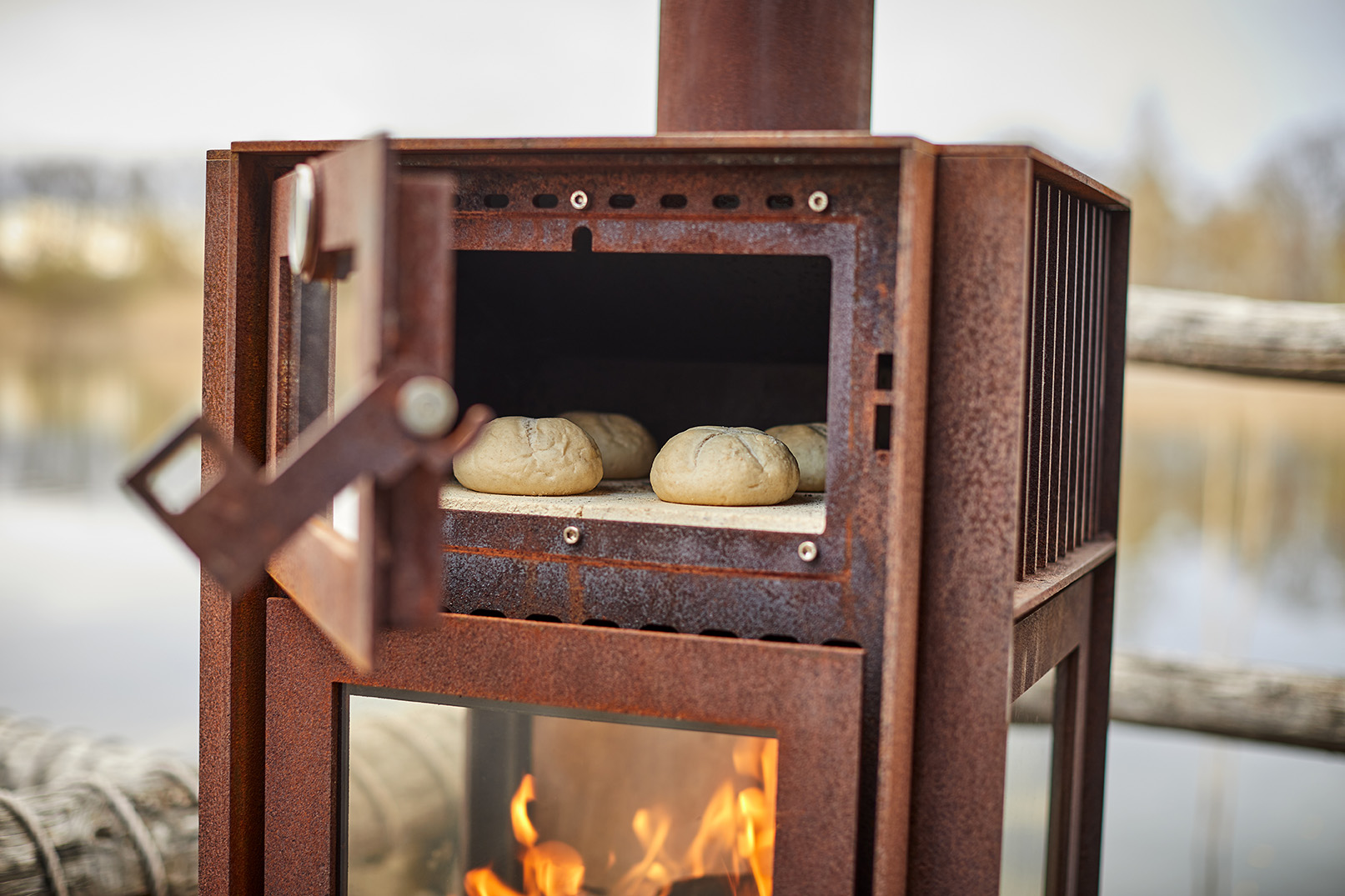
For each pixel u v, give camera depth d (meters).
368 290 0.96
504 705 1.17
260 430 1.21
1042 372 1.19
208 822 1.21
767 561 1.13
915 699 1.13
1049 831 1.31
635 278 1.32
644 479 1.37
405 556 0.95
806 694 1.11
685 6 1.27
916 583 1.11
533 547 1.16
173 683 2.48
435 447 0.94
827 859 1.12
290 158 1.19
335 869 1.20
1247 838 2.03
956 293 1.11
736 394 1.45
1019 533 1.18
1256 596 2.03
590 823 1.19
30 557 2.83
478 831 1.21
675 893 1.19
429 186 0.96
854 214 1.11
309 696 1.19
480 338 1.39
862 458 1.12
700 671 1.13
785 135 1.10
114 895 1.46
